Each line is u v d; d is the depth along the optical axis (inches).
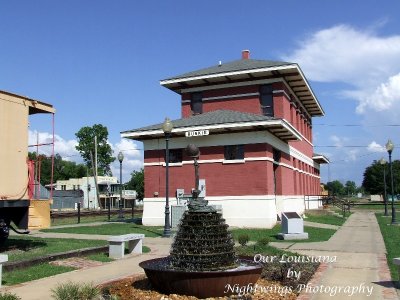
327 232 855.1
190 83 1198.9
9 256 501.0
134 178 3595.0
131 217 1523.1
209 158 987.3
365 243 689.6
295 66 1062.4
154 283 340.5
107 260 524.7
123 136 1027.9
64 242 669.9
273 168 1024.9
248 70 1099.3
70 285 307.1
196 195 361.1
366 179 3757.4
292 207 1198.3
